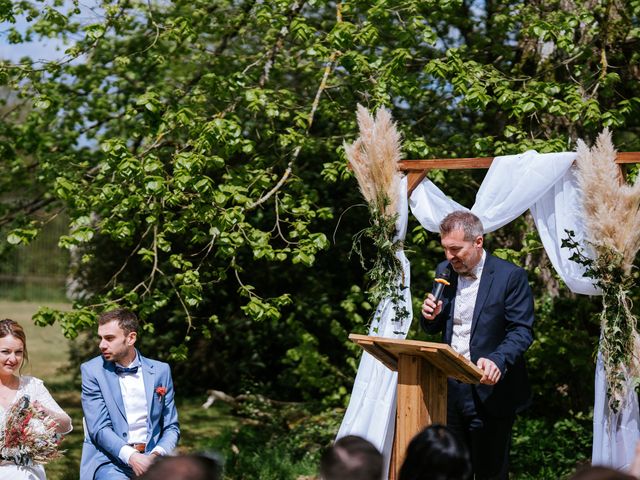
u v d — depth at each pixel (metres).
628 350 5.36
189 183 6.81
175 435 5.26
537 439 8.34
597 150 5.42
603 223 5.29
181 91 8.59
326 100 8.27
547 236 5.98
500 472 5.43
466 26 9.36
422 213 6.37
